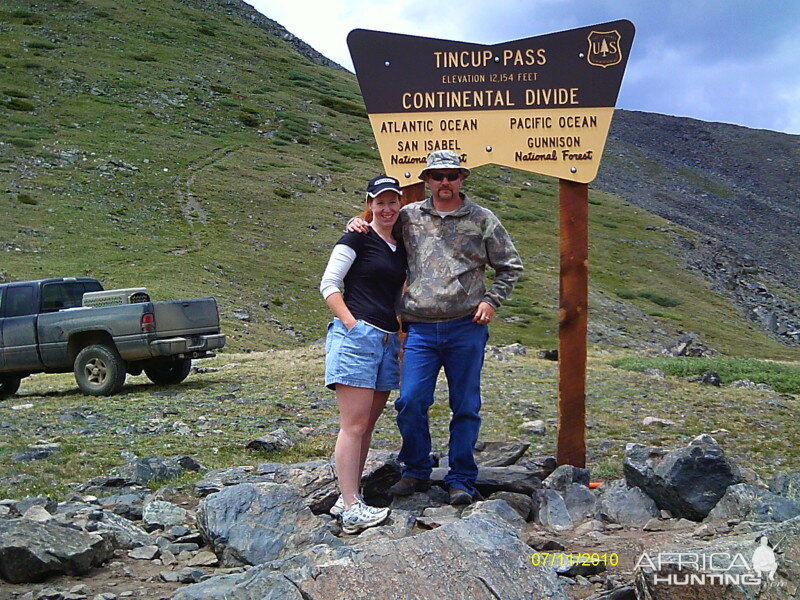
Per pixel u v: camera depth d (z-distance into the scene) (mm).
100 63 85250
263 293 44219
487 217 5430
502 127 6691
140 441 8711
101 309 13609
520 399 12047
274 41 121312
